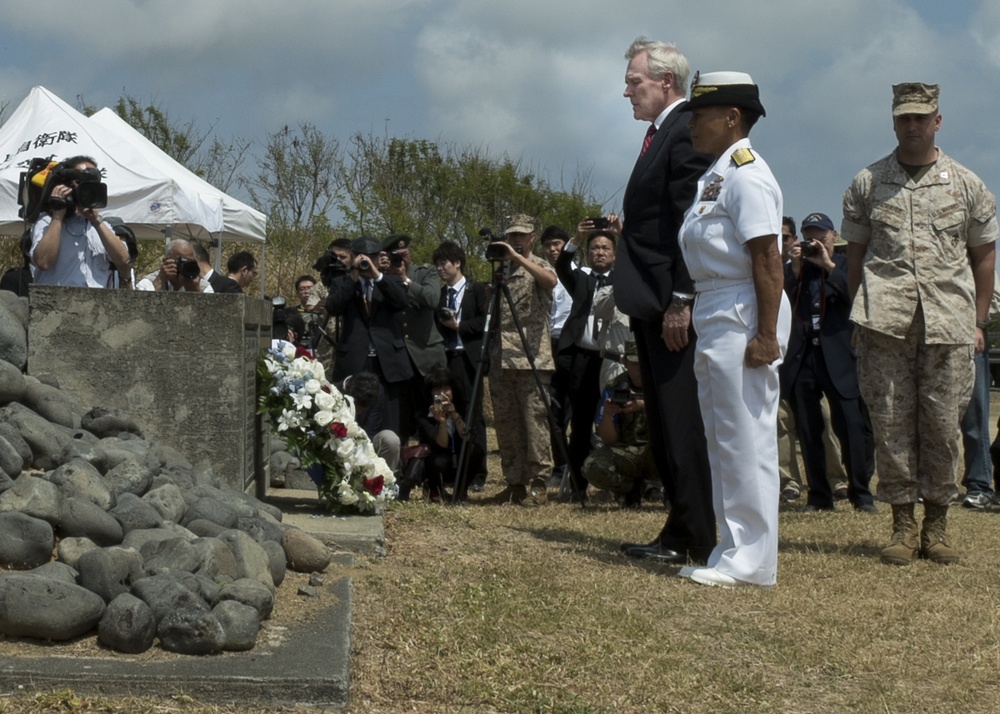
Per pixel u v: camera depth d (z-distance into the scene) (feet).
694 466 18.74
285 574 15.34
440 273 33.94
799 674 13.79
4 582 11.87
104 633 11.89
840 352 27.35
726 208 17.20
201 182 44.96
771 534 17.49
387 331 28.94
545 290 28.43
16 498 13.46
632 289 18.81
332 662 11.85
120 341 18.92
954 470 20.21
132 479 15.06
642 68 19.62
